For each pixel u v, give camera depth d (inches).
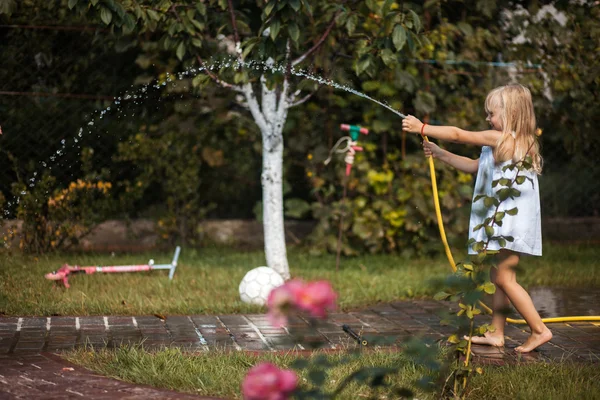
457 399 161.8
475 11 401.1
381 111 386.6
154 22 289.6
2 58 377.7
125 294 283.6
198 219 411.5
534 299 290.2
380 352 202.2
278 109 311.1
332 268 362.6
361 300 283.3
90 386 172.2
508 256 213.8
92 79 390.9
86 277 313.7
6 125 381.7
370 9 295.6
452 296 166.6
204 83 299.6
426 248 387.2
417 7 370.3
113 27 280.8
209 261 370.3
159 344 216.1
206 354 199.0
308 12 266.2
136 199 395.9
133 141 394.9
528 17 392.8
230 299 278.8
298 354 202.1
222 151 410.6
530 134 214.4
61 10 369.1
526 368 188.7
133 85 393.4
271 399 110.0
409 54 290.5
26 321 241.6
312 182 396.2
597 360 206.2
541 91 394.0
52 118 388.2
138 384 175.5
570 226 436.1
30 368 187.0
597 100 399.9
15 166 371.9
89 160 386.3
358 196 395.2
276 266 320.5
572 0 398.0
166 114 399.5
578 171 438.0
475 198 173.8
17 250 371.9
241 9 358.9
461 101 392.2
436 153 226.2
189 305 266.1
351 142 356.8
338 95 386.9
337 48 319.0
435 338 225.6
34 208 371.6
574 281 322.0
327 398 130.8
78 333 227.3
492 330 165.2
